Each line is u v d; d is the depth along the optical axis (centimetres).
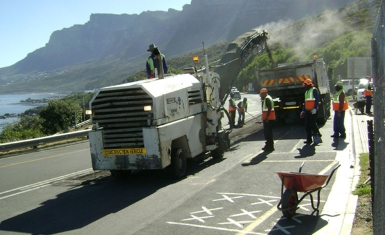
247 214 701
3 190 1052
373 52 488
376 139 481
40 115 4056
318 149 1232
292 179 652
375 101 489
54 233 679
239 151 1332
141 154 942
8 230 714
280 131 1738
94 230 679
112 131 970
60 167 1360
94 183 1049
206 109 1170
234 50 1638
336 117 1394
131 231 658
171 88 1016
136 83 982
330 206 709
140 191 918
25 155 1777
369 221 605
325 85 2080
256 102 4425
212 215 707
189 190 885
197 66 1322
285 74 1811
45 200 912
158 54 1055
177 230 647
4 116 12781
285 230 616
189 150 1058
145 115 940
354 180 839
